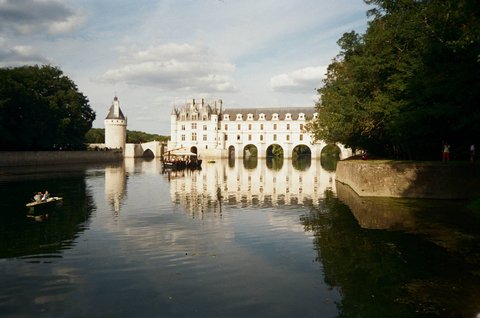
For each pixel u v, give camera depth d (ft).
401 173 111.24
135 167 306.55
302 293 46.16
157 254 61.31
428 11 96.63
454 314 39.91
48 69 360.07
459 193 104.27
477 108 94.63
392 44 120.06
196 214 95.55
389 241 65.26
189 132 537.65
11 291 46.75
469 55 88.33
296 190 143.43
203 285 48.73
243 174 229.04
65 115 349.41
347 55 159.22
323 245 65.21
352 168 136.98
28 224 82.99
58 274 52.21
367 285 47.85
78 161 367.25
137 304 43.34
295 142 506.07
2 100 252.42
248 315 40.86
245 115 530.27
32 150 312.91
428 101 104.73
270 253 61.67
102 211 99.35
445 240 64.64
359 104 136.26
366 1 127.65
